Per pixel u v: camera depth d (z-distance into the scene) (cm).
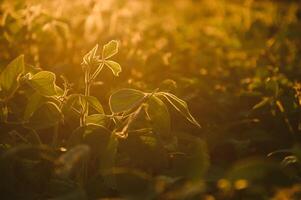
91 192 266
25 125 278
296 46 611
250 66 537
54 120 276
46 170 268
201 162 231
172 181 236
